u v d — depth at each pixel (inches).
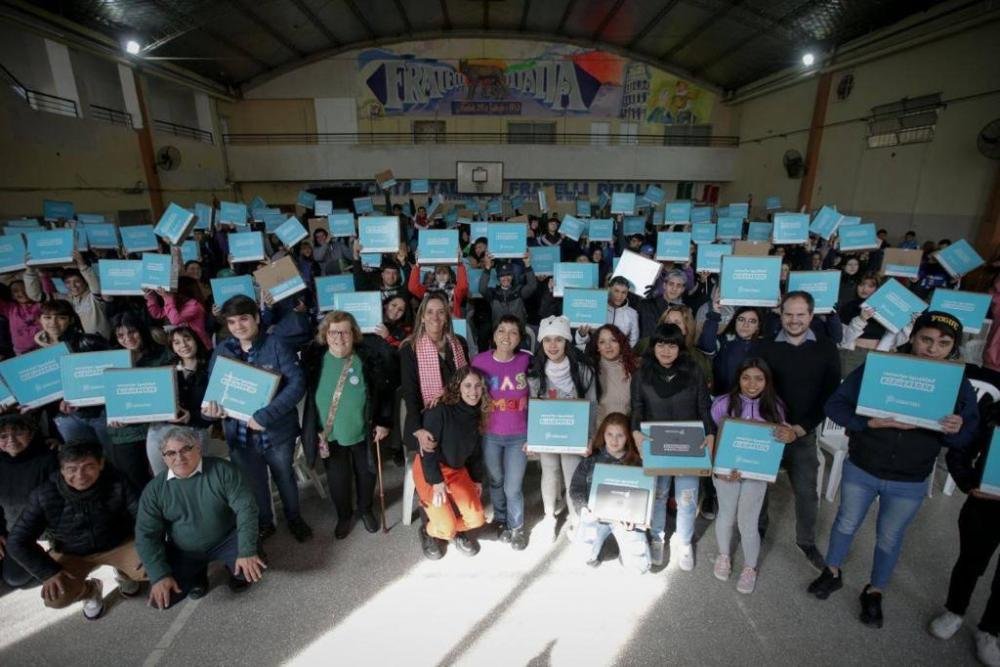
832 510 127.2
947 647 87.8
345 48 625.6
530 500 133.6
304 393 106.9
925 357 80.3
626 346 110.0
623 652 87.8
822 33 442.3
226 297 165.6
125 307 163.8
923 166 373.4
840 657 86.3
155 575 88.7
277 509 129.6
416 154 641.0
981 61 327.0
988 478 77.9
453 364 111.0
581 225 258.7
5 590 102.8
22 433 93.4
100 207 401.1
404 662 86.1
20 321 164.9
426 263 165.3
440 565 108.8
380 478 118.1
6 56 345.1
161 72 481.4
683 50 595.8
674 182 685.9
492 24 617.6
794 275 130.3
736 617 94.7
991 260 179.0
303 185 657.0
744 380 96.7
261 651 88.3
